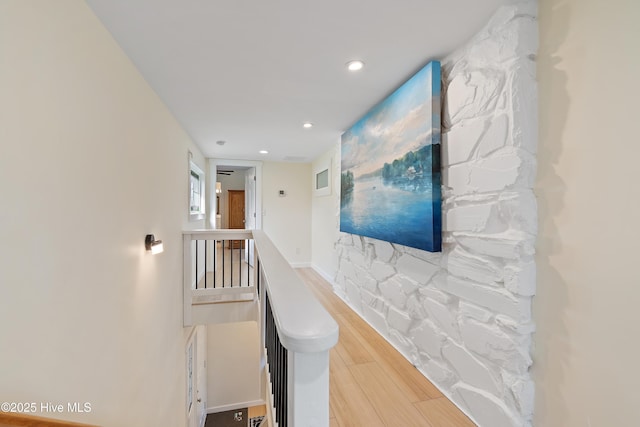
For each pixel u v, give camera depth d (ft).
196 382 12.26
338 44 4.93
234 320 10.03
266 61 5.49
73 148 3.54
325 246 14.60
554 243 3.62
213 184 16.11
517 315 3.88
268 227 17.37
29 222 2.83
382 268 7.70
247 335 16.19
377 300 7.97
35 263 2.91
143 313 6.00
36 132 2.91
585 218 3.26
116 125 4.75
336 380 5.78
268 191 17.37
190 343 11.02
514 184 3.87
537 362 3.82
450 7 4.00
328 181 13.88
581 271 3.31
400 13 4.13
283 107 7.93
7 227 2.57
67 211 3.43
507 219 4.01
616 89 2.98
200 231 9.87
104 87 4.32
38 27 2.93
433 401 5.18
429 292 5.80
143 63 5.49
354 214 9.11
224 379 15.84
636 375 2.84
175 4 3.88
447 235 5.27
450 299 5.23
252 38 4.75
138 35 4.59
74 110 3.56
